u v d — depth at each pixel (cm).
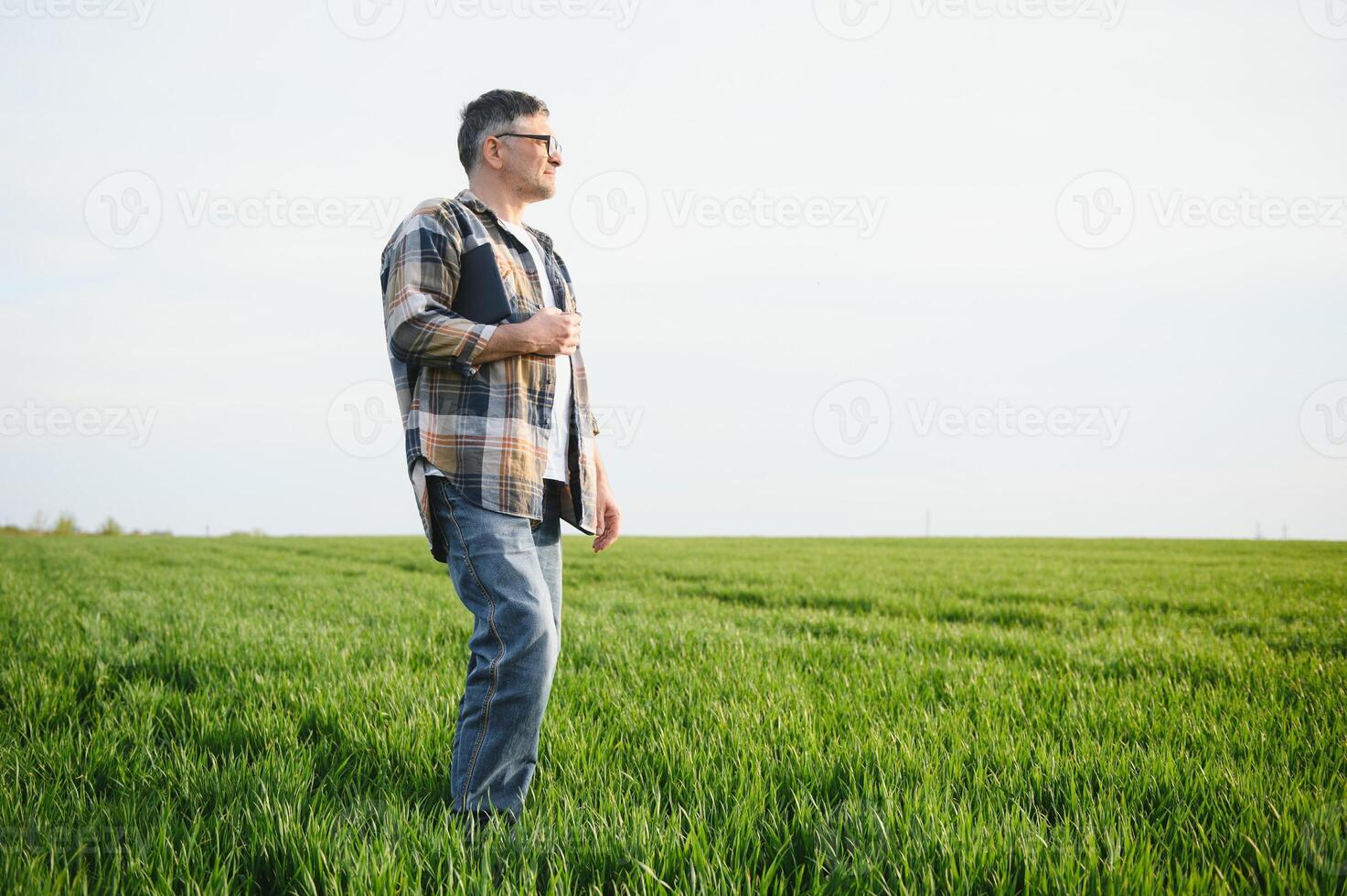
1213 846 298
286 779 358
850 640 801
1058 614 1020
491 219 342
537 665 308
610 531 393
